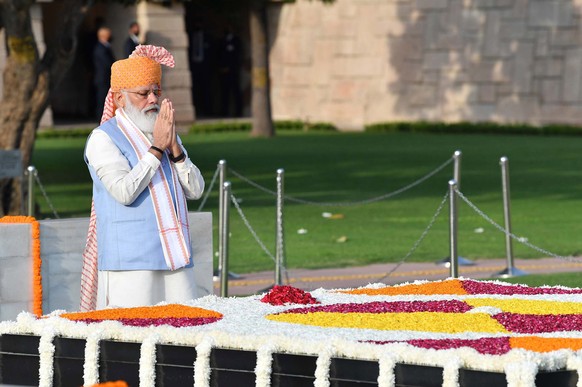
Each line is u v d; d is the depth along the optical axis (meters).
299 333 8.73
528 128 48.59
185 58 51.72
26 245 13.09
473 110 51.34
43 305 13.23
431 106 52.50
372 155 39.84
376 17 54.03
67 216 25.05
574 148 41.59
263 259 19.95
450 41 51.88
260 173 34.19
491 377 7.64
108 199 10.15
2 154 22.38
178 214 10.23
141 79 10.23
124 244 10.08
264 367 8.23
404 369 7.89
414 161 37.53
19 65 23.91
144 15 50.84
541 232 22.61
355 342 8.23
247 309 10.00
